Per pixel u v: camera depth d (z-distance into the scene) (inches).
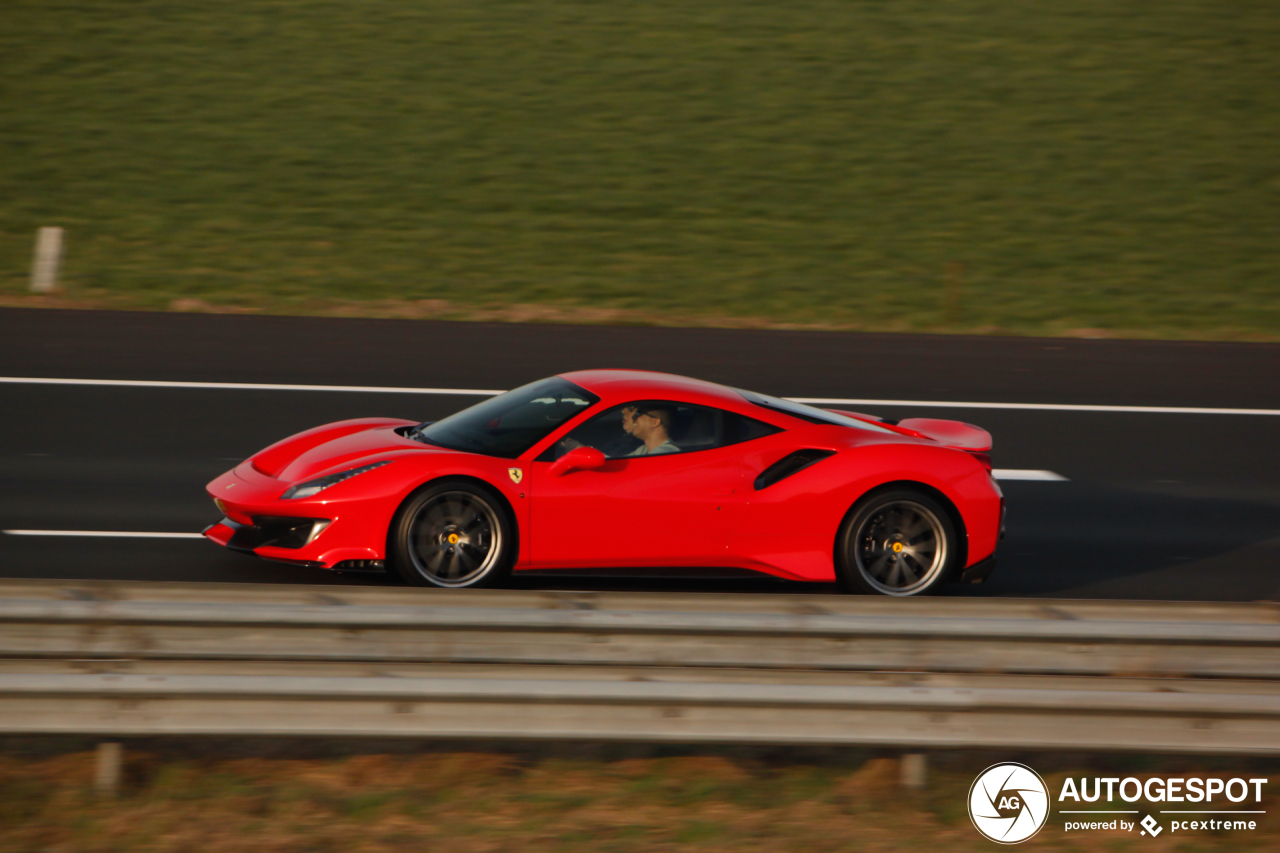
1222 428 1873.8
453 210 3206.2
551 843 652.7
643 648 793.6
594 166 3548.2
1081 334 2527.1
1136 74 4338.1
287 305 2481.5
